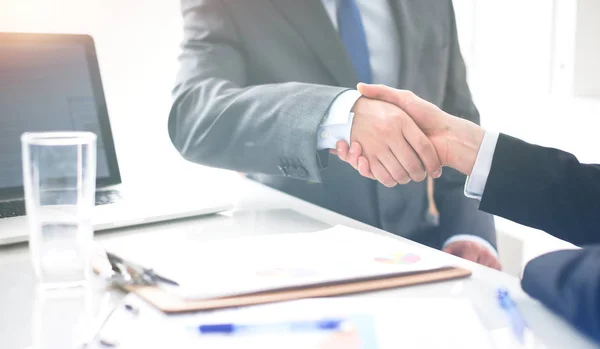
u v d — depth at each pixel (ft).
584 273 1.70
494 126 5.81
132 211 2.97
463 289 1.94
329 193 4.93
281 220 3.04
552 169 2.47
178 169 5.06
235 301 1.72
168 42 4.92
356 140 3.32
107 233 2.78
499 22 5.73
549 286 1.77
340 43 4.81
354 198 5.00
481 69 5.95
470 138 3.05
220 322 1.55
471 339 1.50
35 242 1.99
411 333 1.51
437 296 1.84
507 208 2.47
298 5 4.68
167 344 1.46
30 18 4.42
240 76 4.58
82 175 1.99
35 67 3.41
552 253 1.93
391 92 3.28
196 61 4.48
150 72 4.89
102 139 3.57
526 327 1.64
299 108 3.56
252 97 3.93
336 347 1.42
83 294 1.93
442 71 5.28
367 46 4.99
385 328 1.54
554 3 5.20
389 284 1.92
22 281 2.09
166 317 1.63
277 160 3.73
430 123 3.13
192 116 4.33
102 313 1.75
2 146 3.20
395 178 3.24
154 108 4.94
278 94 3.78
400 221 5.15
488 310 1.76
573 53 5.08
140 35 4.80
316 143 3.46
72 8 4.54
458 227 5.20
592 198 2.44
